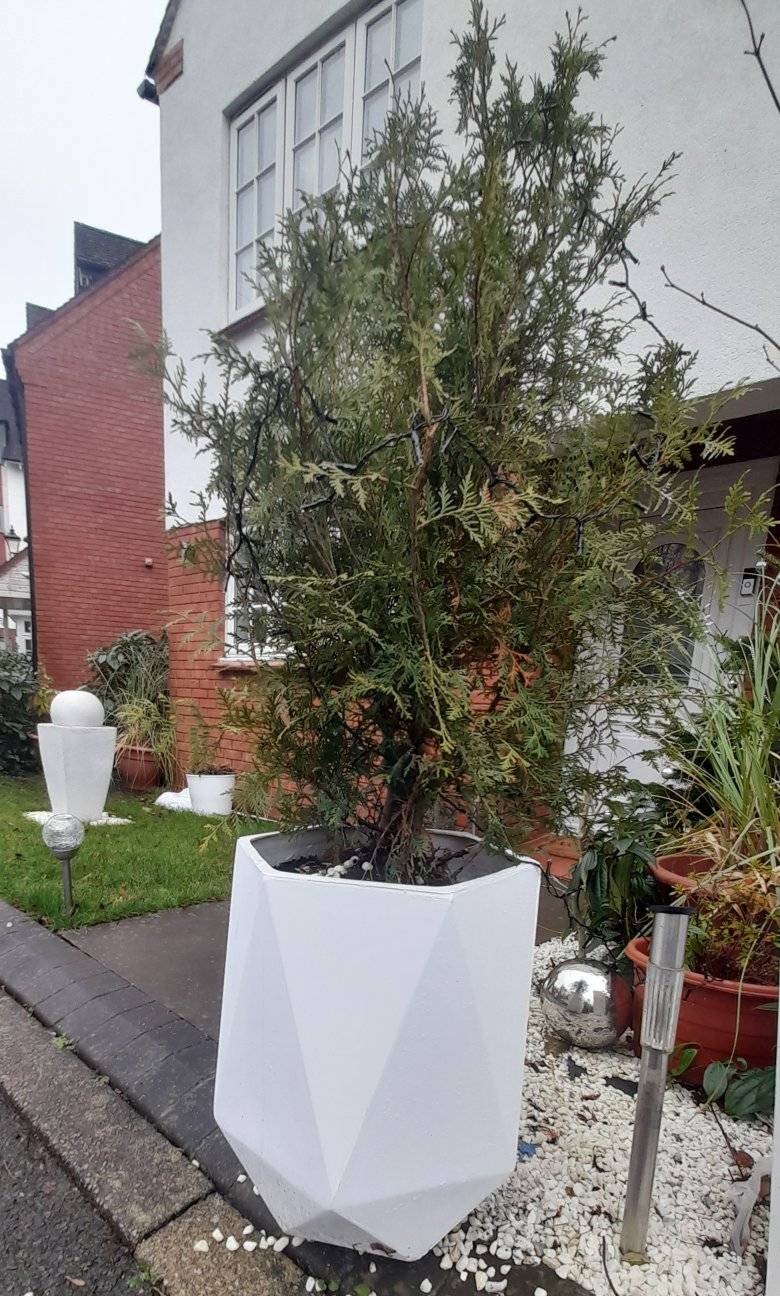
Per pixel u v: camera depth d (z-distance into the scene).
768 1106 1.68
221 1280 1.32
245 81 5.12
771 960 1.96
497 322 1.40
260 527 1.44
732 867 1.92
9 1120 1.85
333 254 1.39
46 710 7.59
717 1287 1.28
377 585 1.30
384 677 1.28
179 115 5.71
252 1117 1.26
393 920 1.16
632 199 1.62
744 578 3.10
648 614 1.49
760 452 3.51
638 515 1.42
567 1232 1.40
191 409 1.49
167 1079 1.88
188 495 5.52
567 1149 1.65
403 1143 1.17
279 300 1.38
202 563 1.55
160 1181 1.57
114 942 2.85
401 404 1.33
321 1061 1.16
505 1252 1.35
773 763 2.25
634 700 1.50
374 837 1.61
